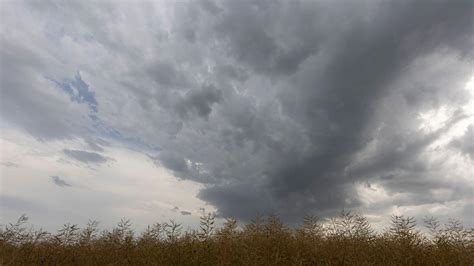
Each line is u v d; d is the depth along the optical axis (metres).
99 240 11.85
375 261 9.46
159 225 11.82
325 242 11.16
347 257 9.66
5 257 9.70
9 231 11.21
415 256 9.56
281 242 10.59
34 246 10.88
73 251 10.82
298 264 9.28
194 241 10.64
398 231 10.99
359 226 12.05
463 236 10.55
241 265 9.09
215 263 9.41
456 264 9.17
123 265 9.55
